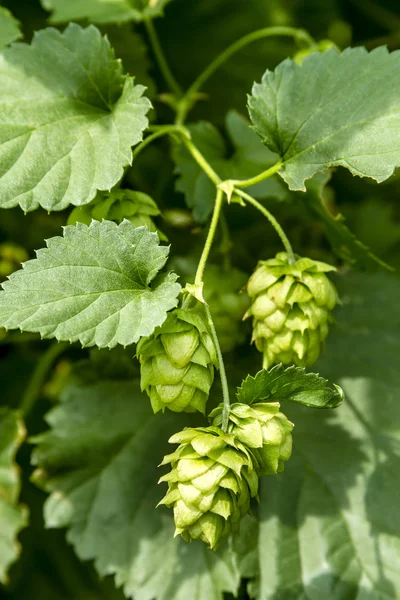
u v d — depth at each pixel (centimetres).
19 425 64
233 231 63
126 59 64
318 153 53
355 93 53
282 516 58
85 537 59
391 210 70
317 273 53
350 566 57
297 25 71
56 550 67
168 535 59
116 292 50
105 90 55
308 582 57
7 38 58
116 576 58
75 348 68
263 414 51
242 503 50
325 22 71
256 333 53
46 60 55
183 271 60
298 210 62
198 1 69
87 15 61
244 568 57
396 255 69
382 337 62
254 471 50
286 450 51
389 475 59
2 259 69
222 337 58
